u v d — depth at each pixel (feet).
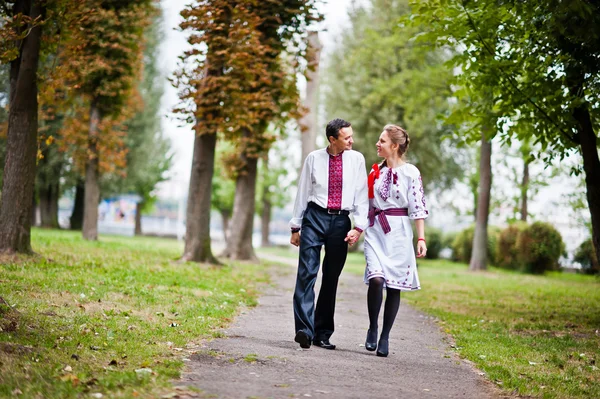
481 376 19.95
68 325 21.89
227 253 74.59
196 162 58.13
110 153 86.28
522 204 106.73
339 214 21.48
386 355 21.56
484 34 36.70
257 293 40.68
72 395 14.10
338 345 23.16
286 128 70.79
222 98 56.13
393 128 22.03
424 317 35.70
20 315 21.70
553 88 33.81
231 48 55.06
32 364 16.33
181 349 20.16
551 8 29.48
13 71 43.37
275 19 63.00
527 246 91.97
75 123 85.76
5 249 41.83
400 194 21.58
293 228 21.98
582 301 49.06
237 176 75.36
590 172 35.94
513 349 25.17
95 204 84.84
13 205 42.24
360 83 117.29
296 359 19.61
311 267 21.45
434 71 82.84
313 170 21.61
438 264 111.86
